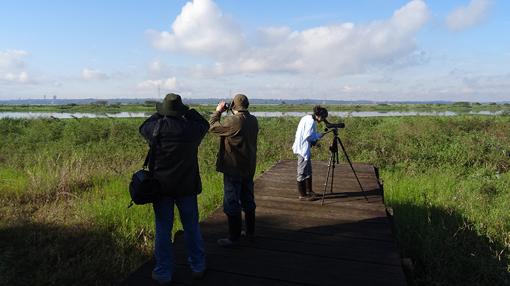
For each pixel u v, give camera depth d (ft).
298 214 18.93
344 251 14.28
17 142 58.80
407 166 42.73
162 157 10.70
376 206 20.30
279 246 14.70
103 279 17.87
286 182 25.58
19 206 28.07
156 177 10.80
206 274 12.23
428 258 18.71
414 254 19.93
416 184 32.96
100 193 30.76
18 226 23.32
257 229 16.65
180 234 15.11
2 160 47.44
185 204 11.43
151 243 21.18
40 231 22.77
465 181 34.94
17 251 20.34
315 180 26.48
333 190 23.71
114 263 18.92
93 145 54.29
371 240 15.43
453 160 43.86
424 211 25.71
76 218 24.35
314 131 21.18
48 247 20.34
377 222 17.70
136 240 21.76
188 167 11.06
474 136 53.06
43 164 41.22
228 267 12.76
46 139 62.59
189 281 11.76
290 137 55.77
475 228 22.49
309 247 14.64
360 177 27.30
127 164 43.37
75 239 21.62
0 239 22.00
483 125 72.28
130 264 19.29
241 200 14.44
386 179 35.81
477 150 46.52
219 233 15.96
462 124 72.59
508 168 43.65
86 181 34.63
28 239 21.56
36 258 19.31
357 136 55.57
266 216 18.57
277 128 65.62
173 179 10.84
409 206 26.48
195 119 11.37
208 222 17.29
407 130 61.77
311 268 12.80
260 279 11.98
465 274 18.10
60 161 43.09
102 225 23.38
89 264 18.80
